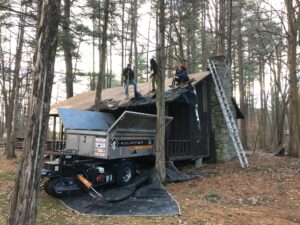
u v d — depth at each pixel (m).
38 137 5.05
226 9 27.38
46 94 5.15
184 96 14.22
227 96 17.27
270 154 20.83
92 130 12.26
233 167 14.77
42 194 10.11
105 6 15.49
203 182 11.90
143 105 14.45
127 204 8.85
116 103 15.92
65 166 9.84
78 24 14.62
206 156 16.33
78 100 21.42
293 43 17.66
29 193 4.93
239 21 27.42
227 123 15.43
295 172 13.01
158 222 7.32
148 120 12.21
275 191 10.23
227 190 10.58
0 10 13.09
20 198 4.90
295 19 17.83
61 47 16.55
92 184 10.29
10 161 17.02
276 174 12.71
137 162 14.02
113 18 16.52
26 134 5.05
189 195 10.05
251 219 7.51
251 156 19.02
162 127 11.67
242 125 28.08
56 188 9.46
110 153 10.95
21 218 4.85
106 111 16.80
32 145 5.00
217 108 16.88
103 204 8.84
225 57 17.41
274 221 7.39
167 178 11.91
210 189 10.79
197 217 7.64
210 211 8.15
